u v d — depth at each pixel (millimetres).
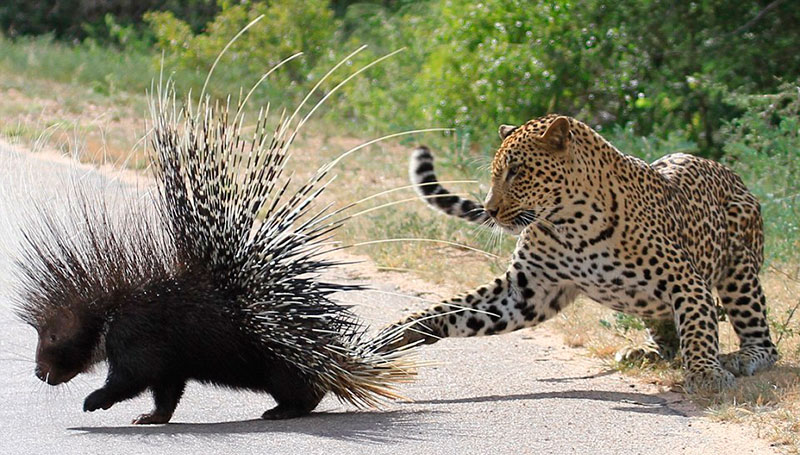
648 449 6984
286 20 31141
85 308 7590
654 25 21406
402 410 8070
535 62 21875
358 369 7969
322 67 29812
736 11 21250
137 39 35094
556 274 8938
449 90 23078
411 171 10320
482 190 15758
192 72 29453
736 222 9695
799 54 20969
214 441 6980
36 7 38594
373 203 17562
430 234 14984
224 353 7707
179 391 7777
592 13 21812
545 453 6836
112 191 9219
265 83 28953
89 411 7668
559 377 9188
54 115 23297
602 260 8688
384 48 32062
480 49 22578
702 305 8609
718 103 20938
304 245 7969
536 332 10797
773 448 7047
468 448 6895
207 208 7742
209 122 7969
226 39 31016
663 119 21703
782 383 8656
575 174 8562
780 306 11242
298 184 18938
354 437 7113
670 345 9648
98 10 38594
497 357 9867
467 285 12695
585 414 7844
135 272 7691
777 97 17250
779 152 16219
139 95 26688
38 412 7969
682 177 9422
